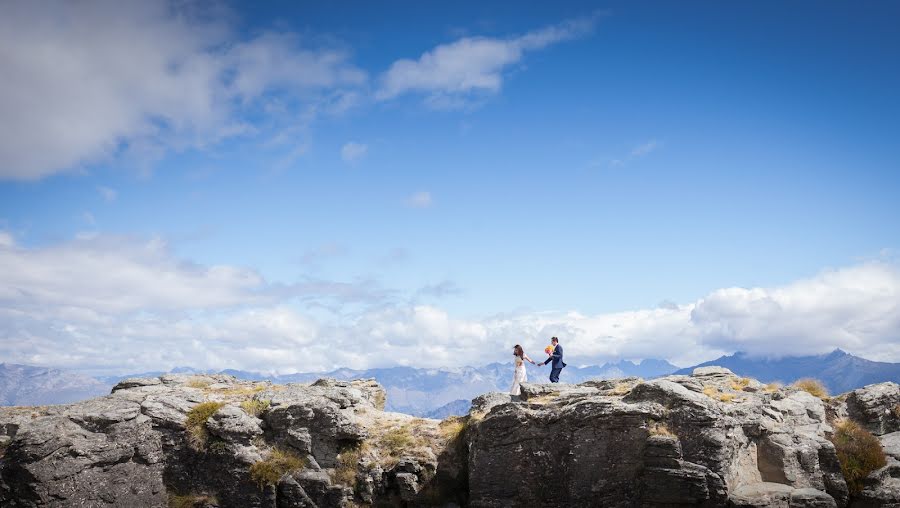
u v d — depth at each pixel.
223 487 44.34
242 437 45.19
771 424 40.91
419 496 44.72
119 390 51.06
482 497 41.62
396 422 50.12
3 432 42.91
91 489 40.56
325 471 45.44
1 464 39.59
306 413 46.38
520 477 40.91
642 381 42.66
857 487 39.66
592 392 43.25
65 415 42.56
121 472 42.31
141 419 44.50
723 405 40.41
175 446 45.12
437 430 48.66
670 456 37.00
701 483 36.03
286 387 52.09
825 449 39.91
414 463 45.28
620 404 39.06
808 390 48.59
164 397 47.00
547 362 50.06
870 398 45.41
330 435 46.12
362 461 46.00
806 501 35.78
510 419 41.91
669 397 39.31
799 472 39.06
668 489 36.66
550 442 40.69
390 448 47.31
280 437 46.25
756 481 38.94
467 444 44.94
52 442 39.78
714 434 37.19
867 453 40.38
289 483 44.12
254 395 49.34
